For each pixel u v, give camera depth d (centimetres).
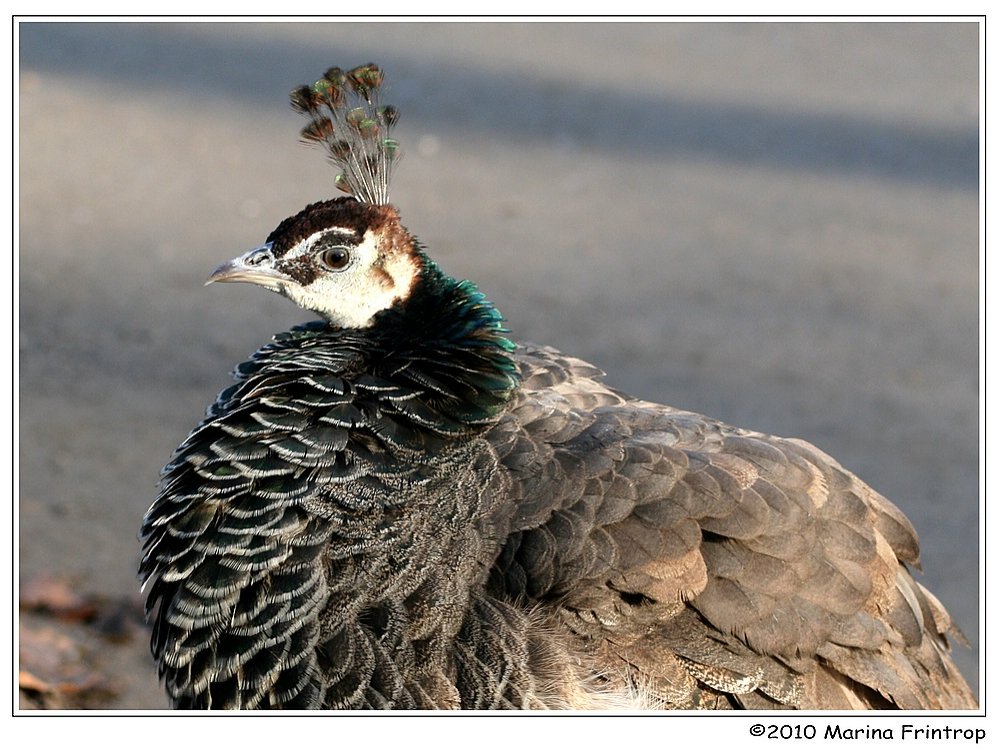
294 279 739
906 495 1199
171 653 671
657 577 679
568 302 1506
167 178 1762
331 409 688
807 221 1794
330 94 761
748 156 1991
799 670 693
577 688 661
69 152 1817
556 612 677
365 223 741
